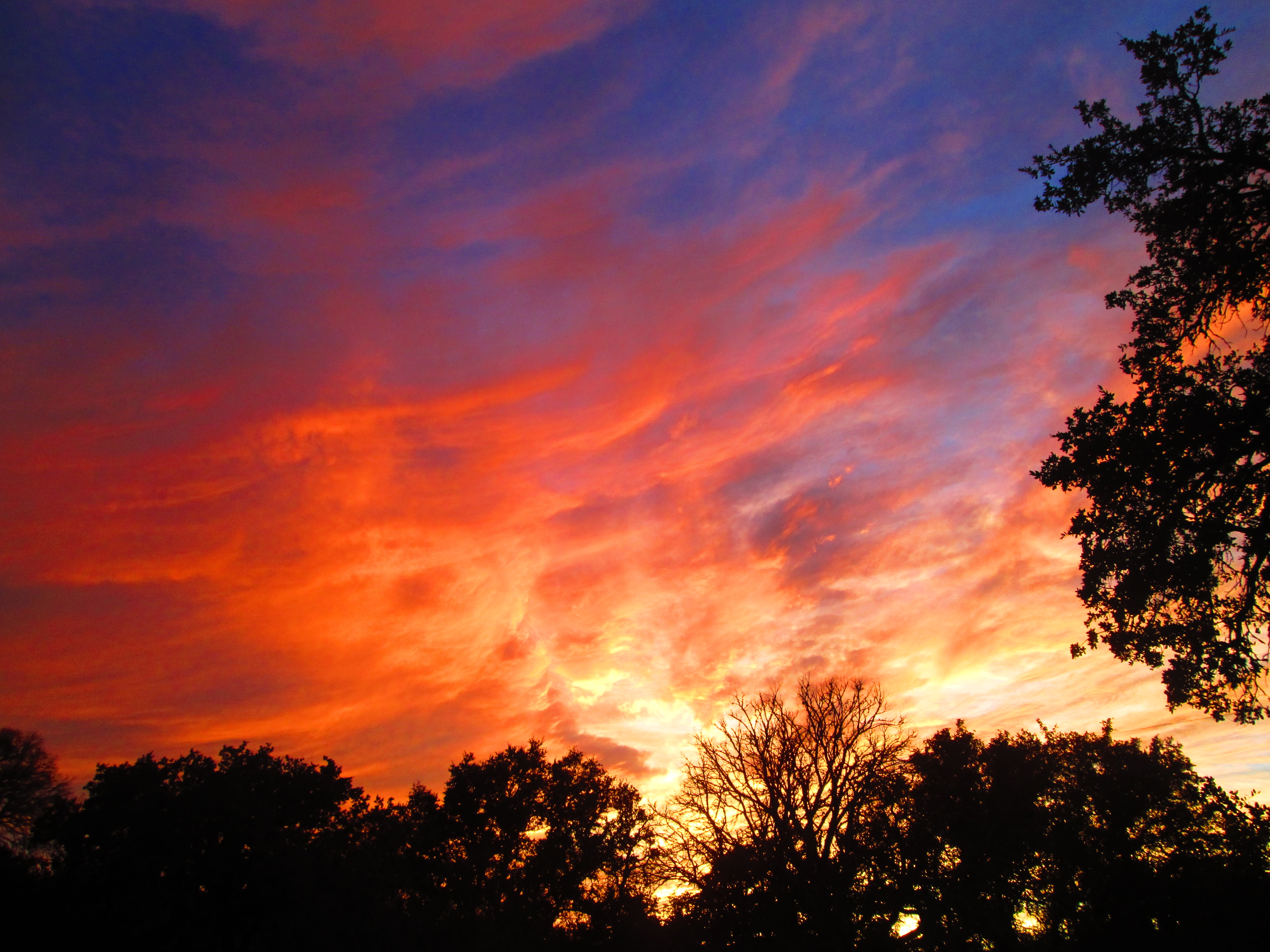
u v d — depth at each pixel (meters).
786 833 26.03
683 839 27.69
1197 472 13.74
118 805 18.11
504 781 29.95
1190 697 14.89
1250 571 13.93
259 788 21.58
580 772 31.50
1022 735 27.06
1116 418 14.48
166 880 15.60
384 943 14.37
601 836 29.47
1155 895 21.84
